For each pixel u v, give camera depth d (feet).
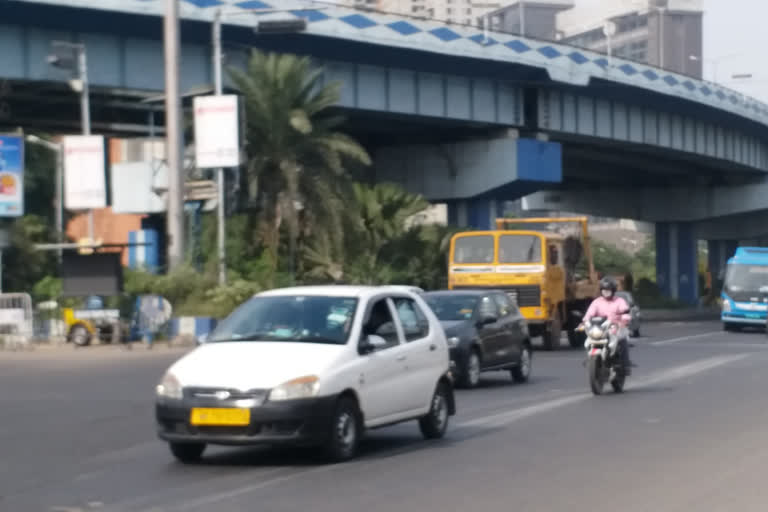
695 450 39.42
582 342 117.29
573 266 118.42
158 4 143.02
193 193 140.46
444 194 203.92
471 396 62.03
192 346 110.22
